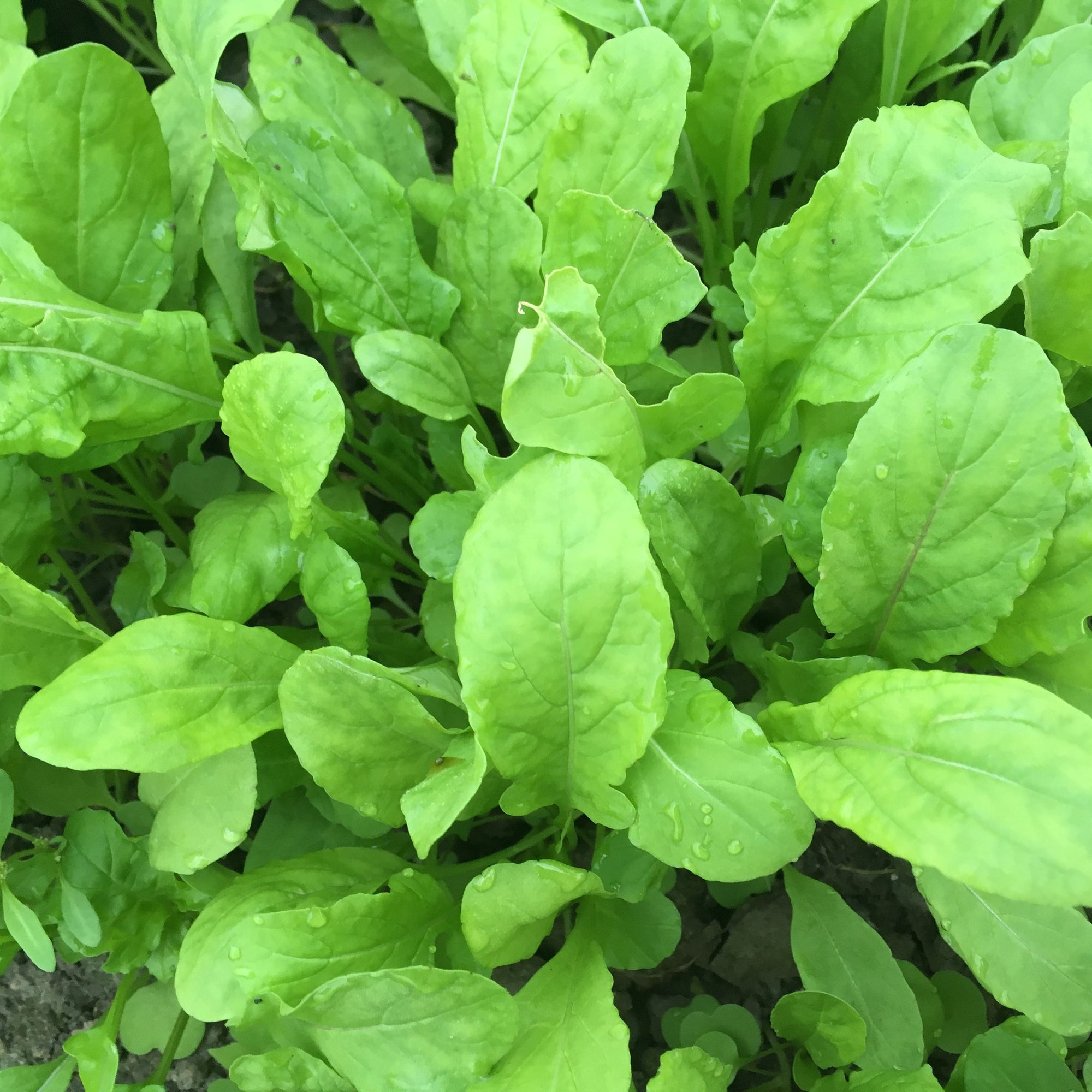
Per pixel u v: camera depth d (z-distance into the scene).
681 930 0.35
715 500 0.29
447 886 0.32
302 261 0.30
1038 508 0.26
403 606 0.37
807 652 0.31
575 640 0.25
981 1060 0.29
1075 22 0.32
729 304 0.33
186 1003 0.27
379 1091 0.25
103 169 0.32
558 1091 0.25
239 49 0.46
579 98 0.30
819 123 0.38
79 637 0.31
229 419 0.30
